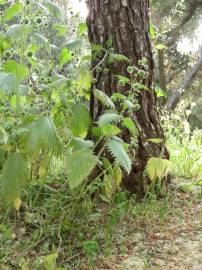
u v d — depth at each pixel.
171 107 6.96
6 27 2.52
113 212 2.56
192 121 8.76
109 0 2.81
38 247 2.23
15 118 2.33
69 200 2.54
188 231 2.52
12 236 2.24
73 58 2.83
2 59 2.53
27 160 2.34
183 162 3.62
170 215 2.71
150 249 2.31
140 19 2.86
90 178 2.75
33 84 2.72
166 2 8.05
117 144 2.09
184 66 9.18
